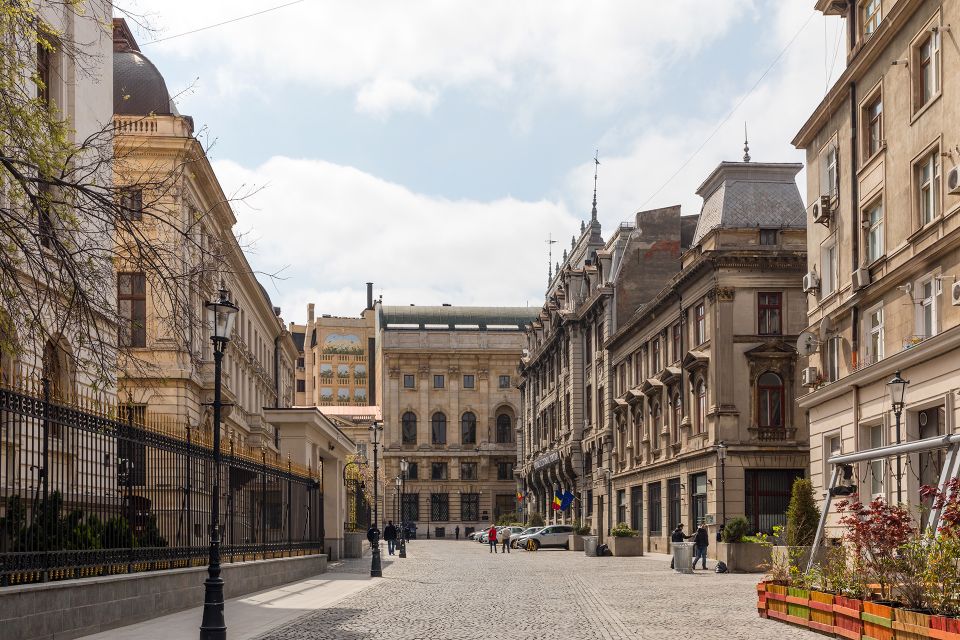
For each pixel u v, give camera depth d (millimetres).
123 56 43250
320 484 37844
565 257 89375
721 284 44406
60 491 15156
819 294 34469
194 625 16609
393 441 117562
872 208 30453
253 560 25969
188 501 20438
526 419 97688
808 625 16969
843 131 32094
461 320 125000
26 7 14055
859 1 31047
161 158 38656
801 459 43656
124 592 16594
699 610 20844
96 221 20891
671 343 51938
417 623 17891
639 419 59469
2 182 13812
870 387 29688
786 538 33406
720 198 47781
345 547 51000
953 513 14102
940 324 25500
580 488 73625
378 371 128500
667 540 52219
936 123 25578
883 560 15070
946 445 18094
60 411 15086
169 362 40188
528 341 99688
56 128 14312
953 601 13703
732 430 43906
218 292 17484
